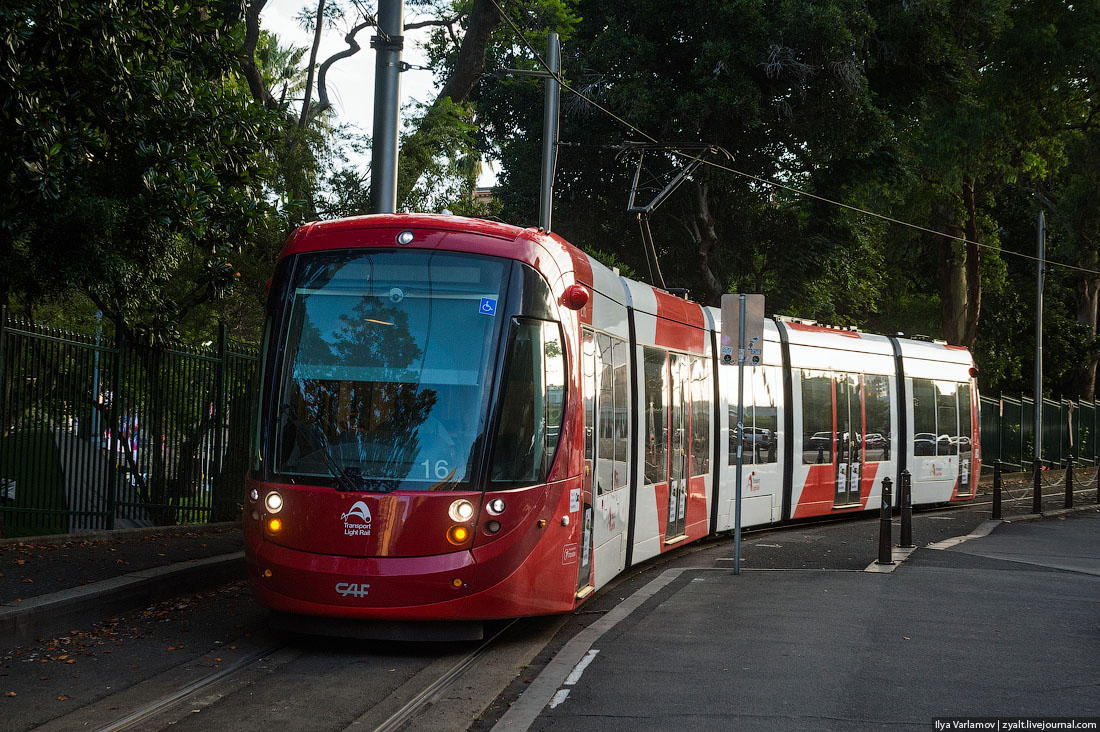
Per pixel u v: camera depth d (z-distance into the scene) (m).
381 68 13.72
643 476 12.22
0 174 11.15
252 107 13.24
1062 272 47.44
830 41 27.16
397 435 8.11
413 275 8.48
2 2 10.23
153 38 12.60
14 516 11.84
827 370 18.95
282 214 17.33
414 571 7.83
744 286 34.09
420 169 19.55
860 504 19.64
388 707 6.55
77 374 12.48
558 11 23.70
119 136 12.28
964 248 38.06
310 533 7.96
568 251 9.69
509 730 5.95
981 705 6.47
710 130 29.27
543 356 8.58
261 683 7.12
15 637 7.87
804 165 31.72
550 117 19.53
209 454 15.15
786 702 6.50
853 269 34.50
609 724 6.06
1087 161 38.47
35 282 12.16
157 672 7.32
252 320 20.98
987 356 44.69
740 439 12.23
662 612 9.55
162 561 10.74
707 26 28.22
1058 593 10.92
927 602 10.16
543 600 8.48
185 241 14.98
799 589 10.91
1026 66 33.06
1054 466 44.12
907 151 32.44
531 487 8.31
